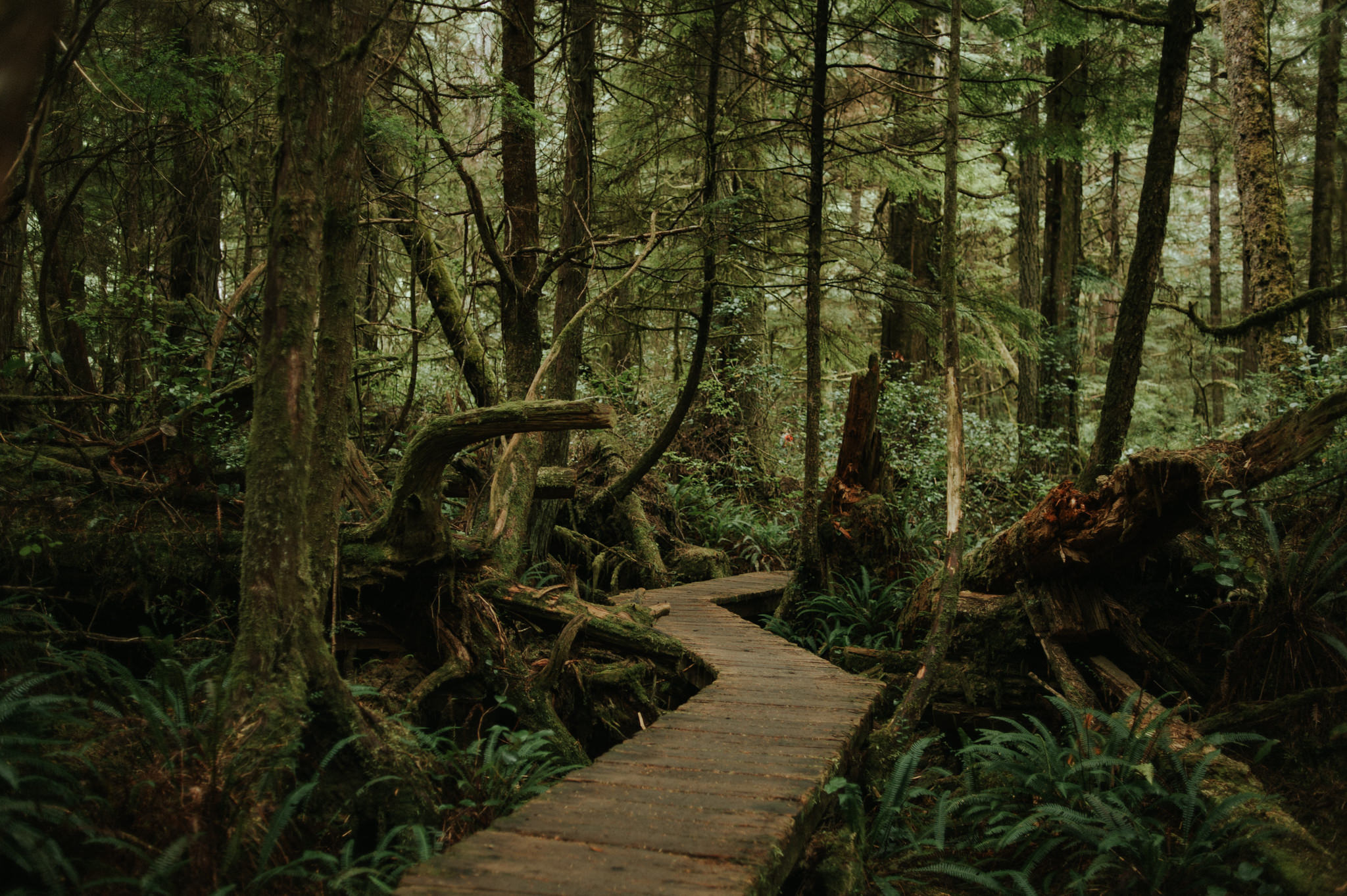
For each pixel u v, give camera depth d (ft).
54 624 14.06
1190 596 18.38
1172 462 15.57
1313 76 48.42
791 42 29.37
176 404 20.24
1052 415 43.70
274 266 11.28
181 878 8.45
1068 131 29.37
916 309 30.96
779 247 34.63
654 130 31.37
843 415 47.24
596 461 33.88
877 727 17.51
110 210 26.91
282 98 11.43
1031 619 18.53
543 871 8.61
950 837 13.85
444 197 31.32
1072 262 47.88
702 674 19.22
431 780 12.57
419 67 21.65
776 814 10.34
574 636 17.13
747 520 37.01
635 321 33.58
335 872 9.45
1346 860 10.15
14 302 19.81
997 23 33.96
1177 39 20.49
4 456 16.55
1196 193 84.74
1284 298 33.71
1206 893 10.66
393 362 27.04
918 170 37.50
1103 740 14.01
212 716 10.51
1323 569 14.92
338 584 15.66
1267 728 14.11
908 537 26.73
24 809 7.88
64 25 13.51
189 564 16.21
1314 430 14.57
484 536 18.60
